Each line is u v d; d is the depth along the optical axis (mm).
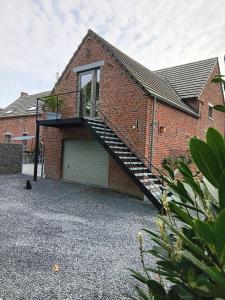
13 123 27250
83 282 4055
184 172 1446
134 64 14320
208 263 1131
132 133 11430
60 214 7969
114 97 12203
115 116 12125
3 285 3834
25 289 3768
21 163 17578
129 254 5199
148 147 11117
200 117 15289
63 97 14508
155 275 4301
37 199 9867
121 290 3869
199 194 1386
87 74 13758
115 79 12195
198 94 15047
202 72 16797
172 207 1374
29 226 6676
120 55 13594
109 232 6516
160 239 1435
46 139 15508
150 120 11203
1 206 8609
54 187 12414
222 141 1004
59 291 3770
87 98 12359
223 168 1015
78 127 13734
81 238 6000
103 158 12820
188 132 14094
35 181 13906
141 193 10867
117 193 11617
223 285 875
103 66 12742
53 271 4352
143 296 1628
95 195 11016
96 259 4910
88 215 8023
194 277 1116
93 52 13242
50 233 6227
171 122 12586
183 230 1410
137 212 8625
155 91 11984
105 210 8719
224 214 780
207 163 1031
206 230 840
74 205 9195
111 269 4527
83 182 13617
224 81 1286
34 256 4895
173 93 15125
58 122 12398
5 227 6492
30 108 26969
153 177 10391
